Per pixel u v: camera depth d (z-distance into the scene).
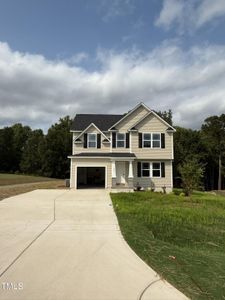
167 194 25.88
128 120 32.75
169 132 31.92
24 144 88.69
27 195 22.58
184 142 58.16
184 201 21.02
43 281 5.79
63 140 72.88
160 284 5.82
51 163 72.06
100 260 7.16
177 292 5.48
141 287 5.64
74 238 9.29
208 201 21.47
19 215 13.49
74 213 14.24
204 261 7.66
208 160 62.75
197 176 24.94
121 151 32.44
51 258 7.21
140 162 31.64
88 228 10.86
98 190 28.05
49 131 75.38
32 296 5.15
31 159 79.12
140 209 15.99
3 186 34.66
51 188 30.88
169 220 13.38
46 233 9.92
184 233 11.26
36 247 8.15
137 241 9.16
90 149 33.03
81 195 22.86
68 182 34.12
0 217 12.97
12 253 7.55
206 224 13.20
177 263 7.24
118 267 6.70
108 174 30.72
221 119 66.75
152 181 31.44
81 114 37.47
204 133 67.62
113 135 32.66
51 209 15.43
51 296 5.16
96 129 33.22
